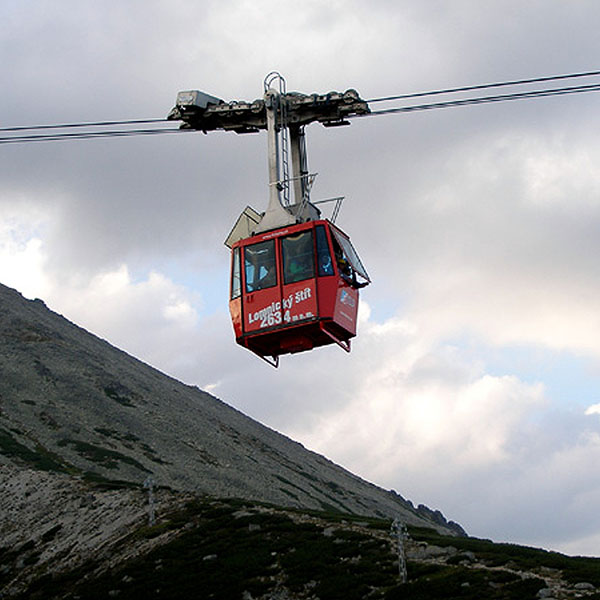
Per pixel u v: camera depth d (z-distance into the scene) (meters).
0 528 73.56
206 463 156.25
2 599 57.47
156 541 59.16
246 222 37.81
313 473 193.75
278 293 35.66
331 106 36.53
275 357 37.47
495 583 39.97
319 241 35.53
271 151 36.91
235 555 52.34
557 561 43.81
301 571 47.50
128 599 49.16
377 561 47.47
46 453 131.88
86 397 176.12
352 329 36.41
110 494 74.88
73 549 63.56
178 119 37.16
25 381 175.88
